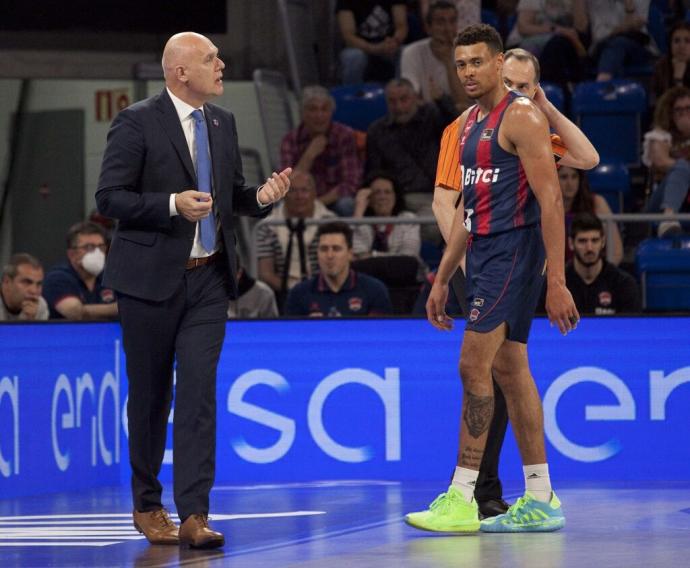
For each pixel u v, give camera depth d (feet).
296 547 38.86
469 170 41.83
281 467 60.85
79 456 58.18
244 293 68.80
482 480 45.14
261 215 44.01
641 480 58.75
